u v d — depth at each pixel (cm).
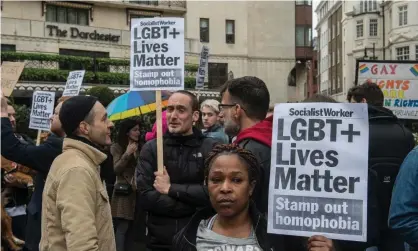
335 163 271
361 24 5516
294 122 279
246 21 3712
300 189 275
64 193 291
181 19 400
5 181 630
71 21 3328
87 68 2966
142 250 618
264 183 296
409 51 4831
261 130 311
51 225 301
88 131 326
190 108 387
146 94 1008
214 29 3631
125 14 3484
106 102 1942
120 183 621
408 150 358
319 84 7819
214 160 245
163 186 364
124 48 3341
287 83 3859
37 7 3152
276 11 3812
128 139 638
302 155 276
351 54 5647
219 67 3647
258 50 3788
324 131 274
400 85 844
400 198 259
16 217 650
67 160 305
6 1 3008
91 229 287
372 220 309
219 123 606
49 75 2711
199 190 357
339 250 298
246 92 330
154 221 375
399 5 4912
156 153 393
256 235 244
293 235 275
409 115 841
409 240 257
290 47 3850
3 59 2667
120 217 619
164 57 401
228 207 239
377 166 346
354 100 458
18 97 2600
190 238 248
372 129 356
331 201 270
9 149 394
